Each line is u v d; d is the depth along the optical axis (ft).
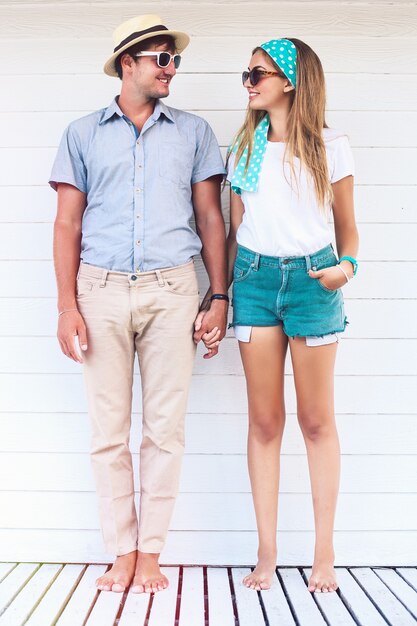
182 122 8.71
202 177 8.79
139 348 8.64
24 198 9.64
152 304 8.29
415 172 9.59
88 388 8.50
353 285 9.61
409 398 9.64
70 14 9.55
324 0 9.51
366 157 9.59
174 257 8.38
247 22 9.56
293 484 9.57
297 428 9.59
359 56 9.55
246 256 8.34
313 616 7.85
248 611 7.98
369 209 9.60
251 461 8.78
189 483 9.61
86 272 8.41
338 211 8.43
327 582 8.50
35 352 9.68
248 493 9.61
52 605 8.14
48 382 9.66
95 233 8.41
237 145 8.73
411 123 9.58
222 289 8.64
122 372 8.50
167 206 8.39
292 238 8.10
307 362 8.36
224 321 8.64
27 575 9.11
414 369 9.64
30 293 9.68
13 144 9.62
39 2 9.55
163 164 8.43
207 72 9.57
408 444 9.62
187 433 9.62
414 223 9.60
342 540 9.59
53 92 9.60
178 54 8.75
